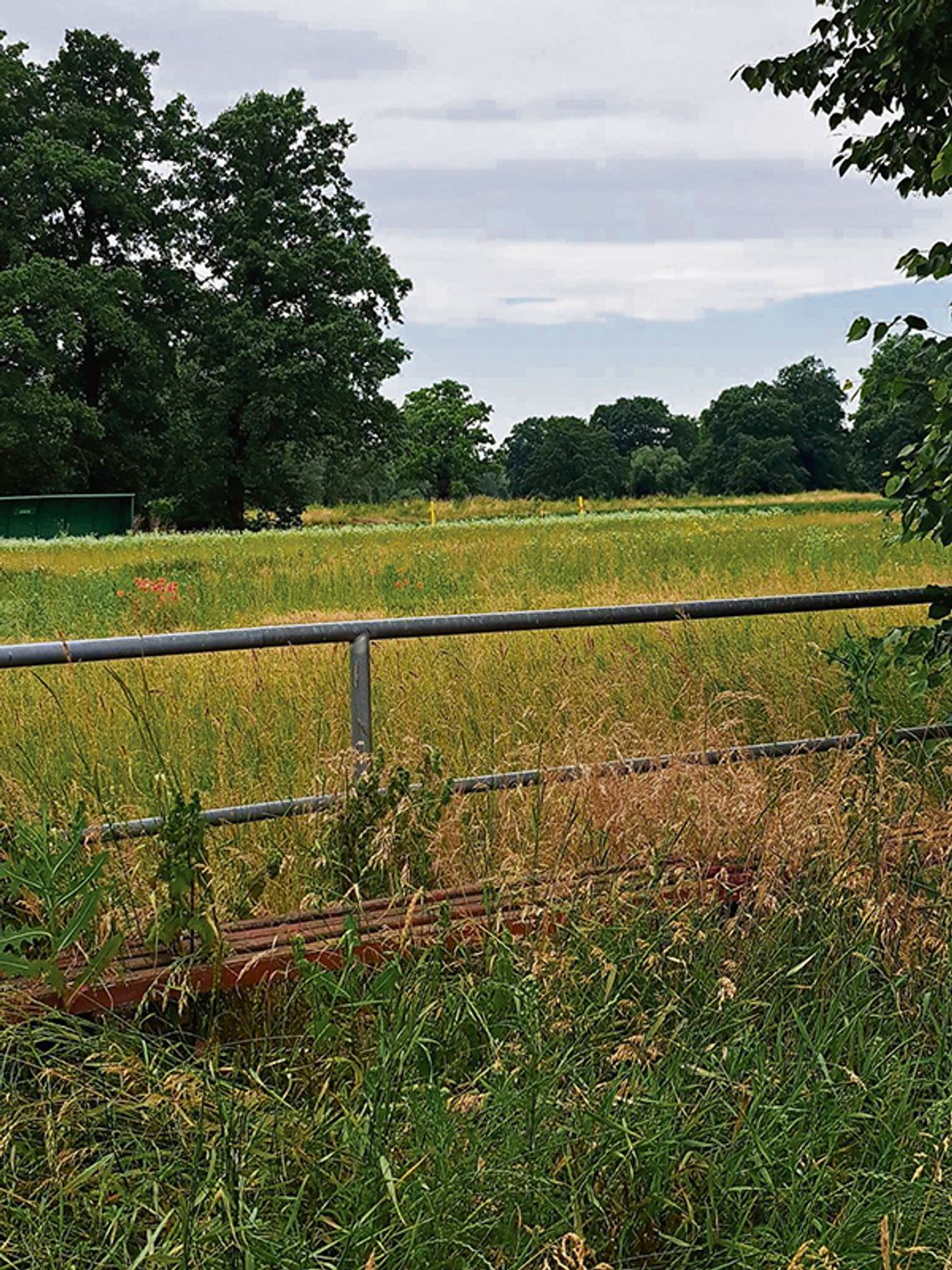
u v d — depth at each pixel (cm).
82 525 4028
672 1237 256
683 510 6312
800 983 329
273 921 367
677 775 404
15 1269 243
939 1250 255
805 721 593
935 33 487
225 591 1524
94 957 324
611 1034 304
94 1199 258
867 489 12600
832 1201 268
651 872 349
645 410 15612
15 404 5003
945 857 377
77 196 5728
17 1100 273
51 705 530
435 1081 285
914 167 530
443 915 331
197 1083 271
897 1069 299
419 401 11050
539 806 391
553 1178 259
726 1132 278
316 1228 259
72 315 5184
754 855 382
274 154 6241
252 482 6219
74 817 347
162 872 327
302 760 505
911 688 504
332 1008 308
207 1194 246
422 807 399
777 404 13012
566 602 1227
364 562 1906
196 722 542
